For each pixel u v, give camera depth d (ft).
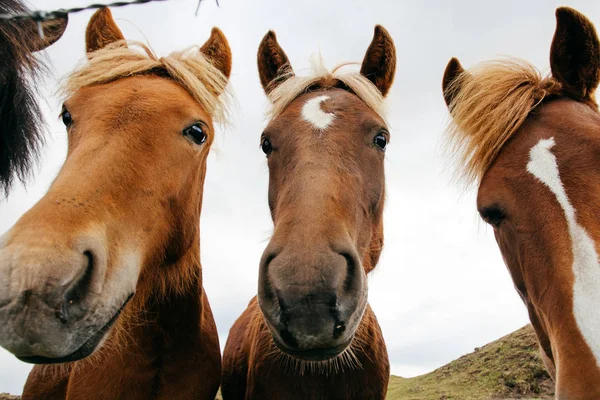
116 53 2.02
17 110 2.14
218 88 2.21
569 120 1.76
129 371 2.10
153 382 2.15
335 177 1.74
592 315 1.36
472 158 1.98
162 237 1.80
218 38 2.45
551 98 1.94
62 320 1.27
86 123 1.68
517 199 1.69
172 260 1.99
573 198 1.55
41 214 1.32
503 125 1.87
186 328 2.22
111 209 1.50
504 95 1.96
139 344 2.09
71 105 1.81
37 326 1.21
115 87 1.83
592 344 1.34
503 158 1.83
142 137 1.67
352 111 1.99
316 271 1.43
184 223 1.94
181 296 2.14
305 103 2.04
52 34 2.19
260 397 2.28
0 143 2.21
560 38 1.94
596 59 1.91
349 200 1.74
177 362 2.20
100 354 2.05
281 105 2.18
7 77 2.06
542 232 1.58
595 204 1.51
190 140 1.85
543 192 1.62
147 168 1.66
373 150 1.99
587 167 1.59
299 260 1.45
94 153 1.56
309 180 1.69
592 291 1.39
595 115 1.81
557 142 1.70
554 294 1.49
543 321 1.70
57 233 1.29
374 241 2.11
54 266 1.23
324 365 2.17
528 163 1.71
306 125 1.91
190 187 1.92
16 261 1.20
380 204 2.08
